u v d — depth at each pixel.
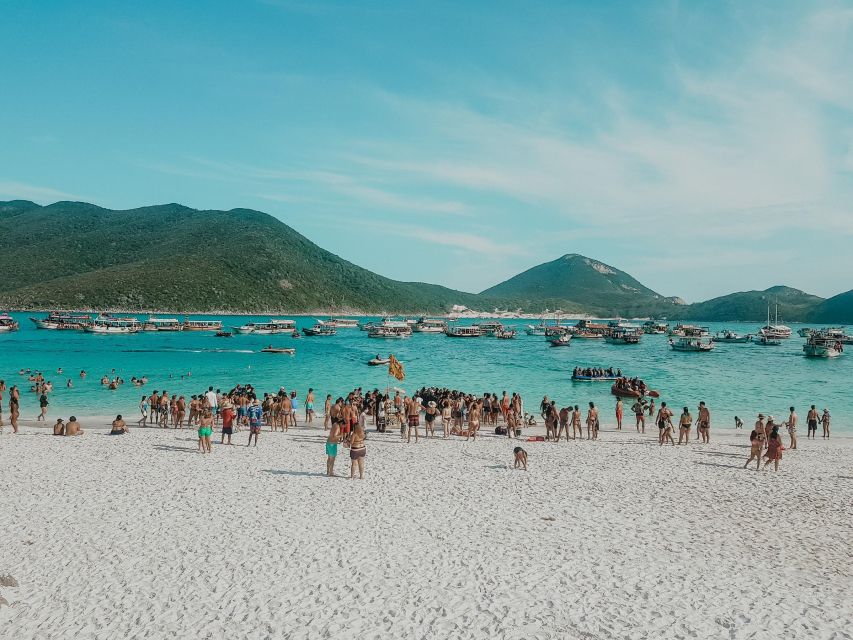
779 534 16.33
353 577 13.12
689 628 11.23
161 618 11.32
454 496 19.34
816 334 151.88
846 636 11.09
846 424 41.00
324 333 178.25
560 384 63.72
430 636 10.78
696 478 22.31
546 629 11.09
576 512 17.89
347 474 22.19
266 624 11.14
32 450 25.72
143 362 85.00
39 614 11.43
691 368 87.00
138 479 20.91
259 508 17.78
